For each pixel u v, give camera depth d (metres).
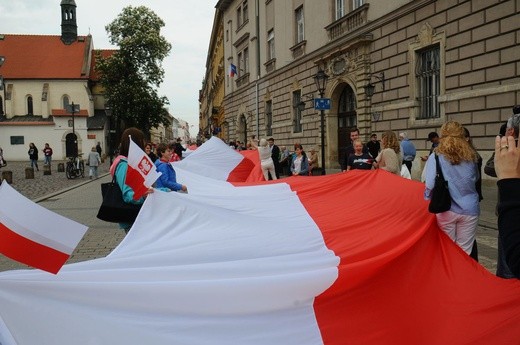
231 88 46.50
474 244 5.81
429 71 17.48
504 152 1.97
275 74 33.00
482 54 14.53
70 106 36.34
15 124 62.22
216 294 3.24
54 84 67.56
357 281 3.73
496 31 13.95
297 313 3.50
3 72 67.00
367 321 3.69
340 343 3.52
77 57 70.12
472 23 14.84
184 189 7.36
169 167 7.36
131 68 60.62
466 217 5.13
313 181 6.38
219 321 3.23
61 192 19.62
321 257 4.00
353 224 4.69
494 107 14.14
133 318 3.01
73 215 12.95
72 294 2.93
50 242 2.70
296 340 3.41
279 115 32.72
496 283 4.12
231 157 12.96
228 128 48.34
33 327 2.80
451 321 3.84
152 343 2.97
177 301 3.14
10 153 62.34
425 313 3.87
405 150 15.16
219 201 6.19
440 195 4.95
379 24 19.83
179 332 3.08
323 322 3.54
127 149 5.65
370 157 9.91
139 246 3.95
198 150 12.98
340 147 25.08
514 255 1.79
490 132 14.35
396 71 18.97
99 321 2.92
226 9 48.34
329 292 3.62
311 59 26.97
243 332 3.28
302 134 28.67
